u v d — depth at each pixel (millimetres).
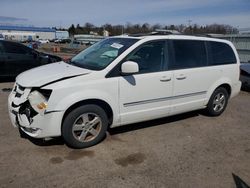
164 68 4633
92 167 3549
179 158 3906
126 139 4465
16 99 3986
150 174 3449
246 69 9297
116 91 4117
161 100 4672
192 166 3695
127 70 3957
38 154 3818
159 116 4785
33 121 3711
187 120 5574
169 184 3254
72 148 4043
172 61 4742
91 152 3955
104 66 4102
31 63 9141
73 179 3266
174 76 4723
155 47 4570
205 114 5973
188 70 4930
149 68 4465
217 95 5707
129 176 3383
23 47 8992
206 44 5348
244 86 9367
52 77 3822
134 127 5008
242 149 4316
